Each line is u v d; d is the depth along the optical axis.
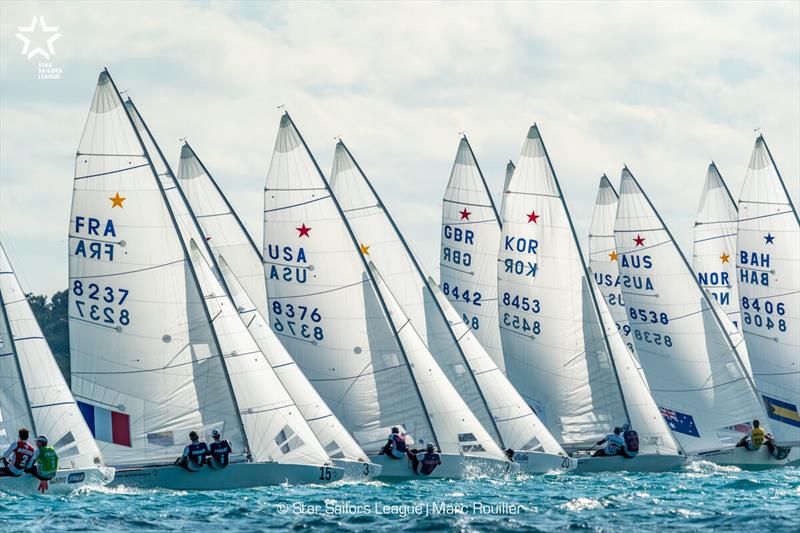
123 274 112.81
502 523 87.88
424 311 140.12
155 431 112.81
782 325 145.25
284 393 116.44
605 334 143.62
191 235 132.50
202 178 139.25
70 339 113.00
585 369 143.88
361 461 121.56
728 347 145.88
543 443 134.88
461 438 128.50
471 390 136.50
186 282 113.94
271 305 131.88
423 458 124.81
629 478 127.94
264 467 113.75
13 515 90.19
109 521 87.56
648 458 137.88
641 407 141.50
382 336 130.00
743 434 145.25
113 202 112.81
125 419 112.69
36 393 105.69
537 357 145.25
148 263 113.19
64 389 106.75
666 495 107.19
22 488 102.25
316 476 116.06
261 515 91.50
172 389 113.06
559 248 145.12
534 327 145.38
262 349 122.81
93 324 112.88
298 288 131.12
